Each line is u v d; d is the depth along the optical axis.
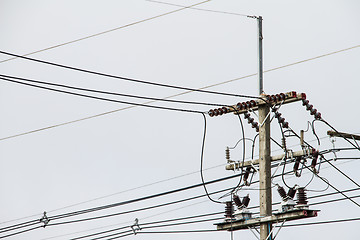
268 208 28.72
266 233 28.45
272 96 29.16
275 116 29.16
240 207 29.33
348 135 28.86
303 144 28.48
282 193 28.34
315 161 28.36
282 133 29.05
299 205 27.78
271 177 28.92
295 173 28.45
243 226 29.17
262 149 29.11
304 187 28.08
